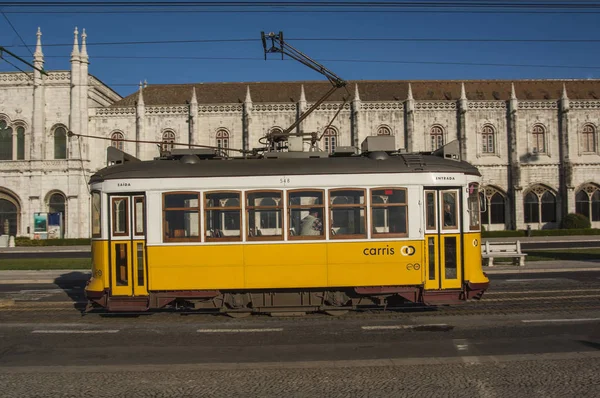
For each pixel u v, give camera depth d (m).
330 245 13.40
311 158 14.13
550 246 40.94
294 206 13.46
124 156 14.87
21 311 15.53
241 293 13.74
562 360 9.52
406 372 8.95
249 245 13.35
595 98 61.81
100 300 13.58
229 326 13.15
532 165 58.78
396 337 11.80
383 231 13.52
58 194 55.62
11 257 38.34
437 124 58.81
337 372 8.99
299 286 13.36
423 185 13.62
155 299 13.49
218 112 58.28
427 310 14.82
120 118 57.84
